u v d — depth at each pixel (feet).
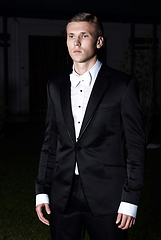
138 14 51.19
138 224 12.80
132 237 11.73
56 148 6.66
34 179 19.03
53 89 6.40
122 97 5.84
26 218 13.60
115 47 54.44
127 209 5.65
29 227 12.76
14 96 50.55
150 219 13.26
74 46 5.90
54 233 6.43
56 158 6.42
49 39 40.09
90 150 5.96
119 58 54.75
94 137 5.91
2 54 49.52
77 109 6.07
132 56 28.89
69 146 6.09
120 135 5.98
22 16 46.70
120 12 50.26
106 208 5.94
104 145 5.96
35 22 50.47
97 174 5.96
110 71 6.13
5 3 45.57
